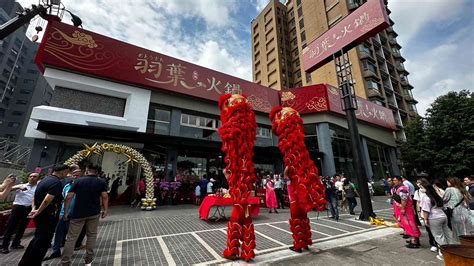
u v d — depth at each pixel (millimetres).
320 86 17828
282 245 4555
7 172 9773
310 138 17406
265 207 11039
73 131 8992
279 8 37719
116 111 11242
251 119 4344
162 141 10883
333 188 7918
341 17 26188
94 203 3434
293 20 36438
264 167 15156
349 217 8031
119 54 11500
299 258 3771
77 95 10391
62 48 10023
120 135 9883
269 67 36188
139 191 10125
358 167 7633
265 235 5379
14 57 36438
